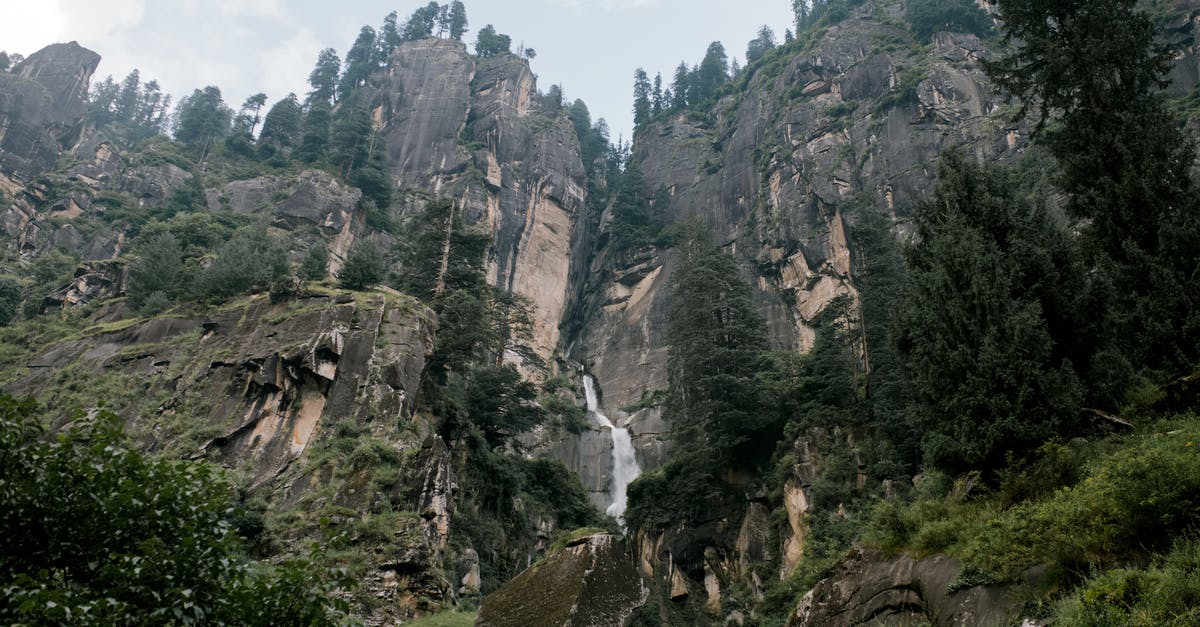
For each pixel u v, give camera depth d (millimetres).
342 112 100312
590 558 9094
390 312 41875
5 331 50469
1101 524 8898
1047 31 18703
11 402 9727
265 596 9664
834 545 29812
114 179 85062
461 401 43094
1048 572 9180
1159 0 59156
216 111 100250
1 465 9234
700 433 41656
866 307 39125
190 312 45781
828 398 38281
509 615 9156
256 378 38219
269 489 32500
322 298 43781
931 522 12039
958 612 10000
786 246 72750
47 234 75250
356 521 29922
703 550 39594
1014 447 13070
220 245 61281
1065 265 15281
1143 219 15633
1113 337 14820
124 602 8398
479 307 43969
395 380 37656
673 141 102875
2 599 8062
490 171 94625
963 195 17078
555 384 66812
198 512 10211
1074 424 12773
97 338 45656
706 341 43500
